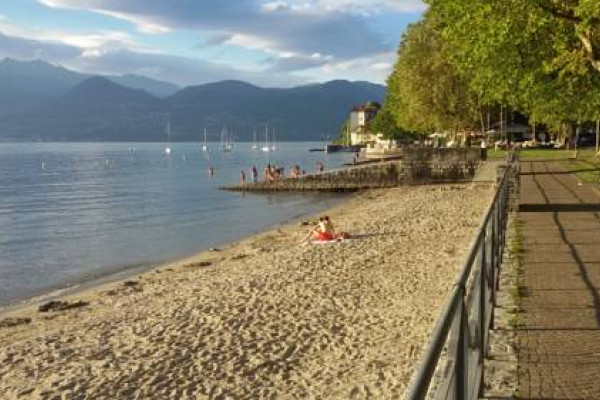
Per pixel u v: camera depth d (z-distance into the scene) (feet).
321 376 35.29
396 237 86.94
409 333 41.32
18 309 69.00
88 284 86.99
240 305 52.90
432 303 48.39
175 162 565.94
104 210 196.65
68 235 145.07
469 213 110.63
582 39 74.38
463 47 91.04
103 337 47.73
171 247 121.08
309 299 52.75
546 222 64.80
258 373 36.78
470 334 18.04
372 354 37.96
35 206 213.25
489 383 21.85
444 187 202.18
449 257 67.21
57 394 36.55
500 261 40.70
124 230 150.51
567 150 260.21
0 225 165.48
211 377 36.91
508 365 23.61
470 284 19.85
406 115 261.03
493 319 29.12
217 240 126.52
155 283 73.92
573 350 25.13
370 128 640.17
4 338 51.78
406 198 166.40
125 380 37.70
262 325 46.26
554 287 35.81
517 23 74.79
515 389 21.27
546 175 139.64
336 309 48.93
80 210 198.59
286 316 48.06
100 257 113.39
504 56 82.89
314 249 81.97
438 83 221.46
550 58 82.38
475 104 220.02
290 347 40.81
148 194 250.78
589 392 20.94
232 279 66.13
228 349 41.52
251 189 256.73
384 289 54.34
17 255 119.14
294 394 33.19
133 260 107.86
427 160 223.30
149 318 52.21
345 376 34.83
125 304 61.05
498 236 37.47
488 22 76.84
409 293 52.13
